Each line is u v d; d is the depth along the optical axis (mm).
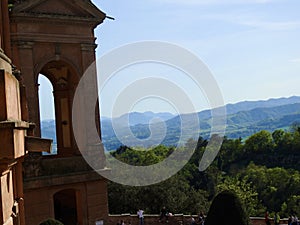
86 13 41531
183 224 51750
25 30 38812
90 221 41562
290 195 109688
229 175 133625
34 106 38875
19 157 10141
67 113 44031
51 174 39094
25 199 37688
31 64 38969
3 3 15961
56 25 40344
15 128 8977
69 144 43969
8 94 9211
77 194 41438
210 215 33094
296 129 149375
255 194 100000
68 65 41219
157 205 77438
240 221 32500
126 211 77125
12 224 10516
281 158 136875
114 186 77938
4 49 15875
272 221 50875
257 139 142500
